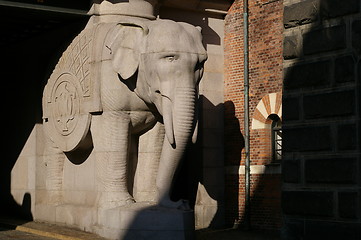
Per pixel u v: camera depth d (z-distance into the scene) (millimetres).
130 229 15586
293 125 11281
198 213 20125
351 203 10461
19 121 21219
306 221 11070
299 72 11180
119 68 16422
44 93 19500
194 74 15719
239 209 20125
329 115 10789
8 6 17328
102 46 17297
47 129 19344
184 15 20312
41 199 20016
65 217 18453
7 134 21984
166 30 15781
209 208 20234
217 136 20531
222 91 20719
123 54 16438
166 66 15570
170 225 15336
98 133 17391
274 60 19438
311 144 11000
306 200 11039
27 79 20812
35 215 19938
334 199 10703
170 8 20062
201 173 20219
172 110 15578
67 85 18484
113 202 16812
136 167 17609
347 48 10578
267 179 19516
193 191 20375
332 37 10727
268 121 19703
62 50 18875
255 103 19875
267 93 19594
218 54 20703
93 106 17344
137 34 16344
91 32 17812
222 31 20844
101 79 17156
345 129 10586
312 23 11016
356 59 10469
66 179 19047
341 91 10648
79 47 18141
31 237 16844
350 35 10531
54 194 19219
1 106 22453
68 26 19016
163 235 15320
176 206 15781
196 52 15711
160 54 15633
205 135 20312
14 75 21641
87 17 18281
